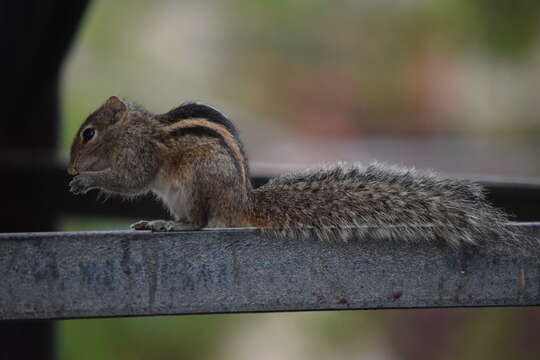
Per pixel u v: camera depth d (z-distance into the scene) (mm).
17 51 11141
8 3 10852
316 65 21406
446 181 7309
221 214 7973
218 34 21047
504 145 19375
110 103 8836
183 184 8195
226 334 14500
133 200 11805
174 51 20562
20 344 12016
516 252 6410
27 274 6121
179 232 6199
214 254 6227
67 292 6137
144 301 6184
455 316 16703
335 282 6348
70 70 18578
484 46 15555
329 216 7340
